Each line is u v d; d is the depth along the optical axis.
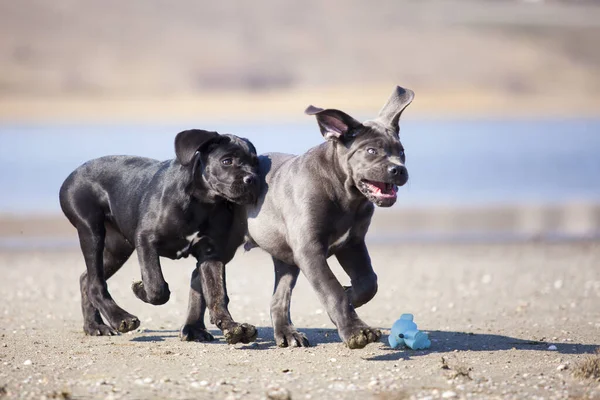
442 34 116.81
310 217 9.08
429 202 27.06
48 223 22.69
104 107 82.44
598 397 7.50
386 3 125.75
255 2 119.25
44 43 102.62
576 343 9.80
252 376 8.19
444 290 14.28
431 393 7.59
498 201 27.22
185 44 106.31
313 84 99.56
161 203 9.62
